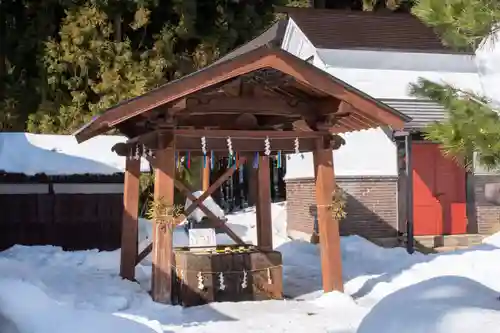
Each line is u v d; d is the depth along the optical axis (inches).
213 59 901.2
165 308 322.0
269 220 417.1
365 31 636.7
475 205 585.6
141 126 367.9
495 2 226.4
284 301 347.9
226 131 338.0
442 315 201.6
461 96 249.4
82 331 222.4
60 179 600.7
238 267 352.2
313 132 351.6
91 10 838.5
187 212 402.0
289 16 665.0
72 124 822.5
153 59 860.0
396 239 563.5
